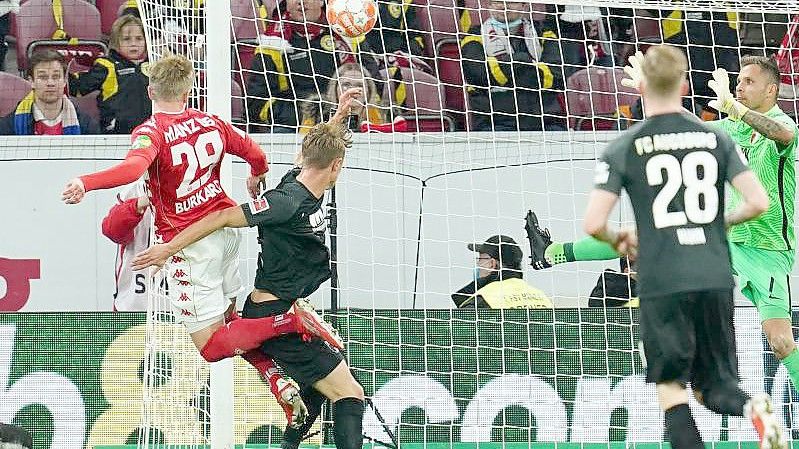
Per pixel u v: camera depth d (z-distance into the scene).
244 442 28.05
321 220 21.86
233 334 21.66
